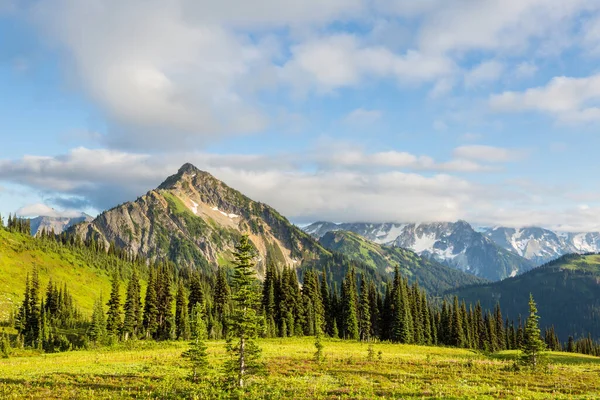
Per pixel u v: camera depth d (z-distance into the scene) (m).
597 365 77.00
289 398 36.31
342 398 36.50
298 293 123.56
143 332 111.38
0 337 94.69
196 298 115.38
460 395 38.50
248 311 38.41
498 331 157.50
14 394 39.16
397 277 137.50
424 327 136.75
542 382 48.56
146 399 37.31
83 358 69.69
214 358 63.84
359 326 127.44
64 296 133.25
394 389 41.38
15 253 175.25
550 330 175.75
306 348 84.75
